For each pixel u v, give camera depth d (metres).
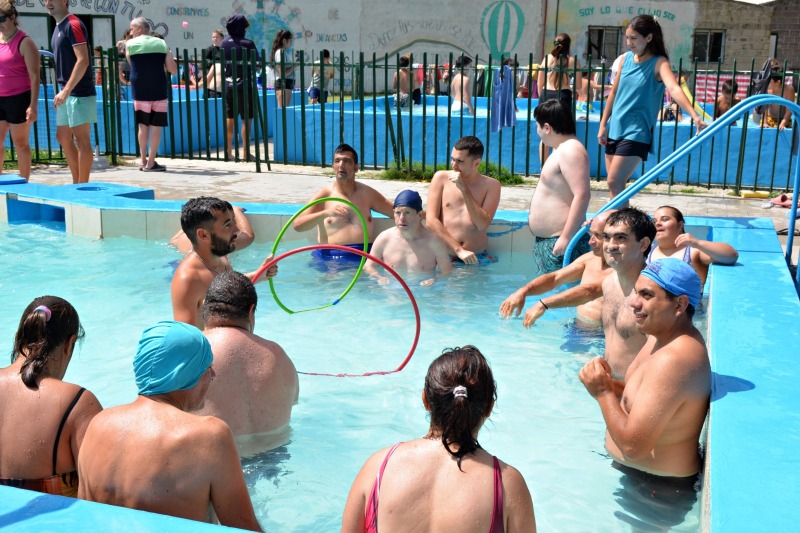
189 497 2.57
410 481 2.28
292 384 3.89
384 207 7.50
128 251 7.29
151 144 12.04
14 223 8.41
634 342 4.29
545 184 6.67
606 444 3.81
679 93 7.11
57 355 2.97
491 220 7.25
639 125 7.64
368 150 13.16
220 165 12.88
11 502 2.50
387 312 5.91
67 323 2.99
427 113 14.35
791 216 6.06
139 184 10.93
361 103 12.12
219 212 4.34
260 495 3.42
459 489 2.25
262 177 11.73
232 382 3.64
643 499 3.41
